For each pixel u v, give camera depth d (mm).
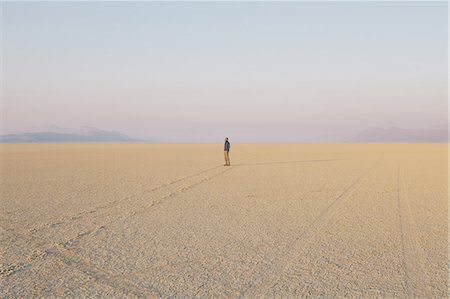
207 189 16234
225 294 6035
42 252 8016
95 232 9484
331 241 8742
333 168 25547
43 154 44031
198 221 10617
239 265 7254
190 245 8461
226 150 27375
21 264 7344
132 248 8273
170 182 18328
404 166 26922
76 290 6215
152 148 66500
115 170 24062
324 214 11492
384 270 6980
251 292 6098
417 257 7664
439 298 5883
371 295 5977
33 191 15523
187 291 6148
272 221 10617
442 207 12500
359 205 12836
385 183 18016
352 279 6586
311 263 7348
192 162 30922
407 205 12828
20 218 10867
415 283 6414
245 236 9141
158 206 12617
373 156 39156
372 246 8367
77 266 7246
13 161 32062
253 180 19172
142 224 10281
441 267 7125
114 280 6598
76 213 11531
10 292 6137
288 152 48531
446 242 8656
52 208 12219
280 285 6352
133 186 17000
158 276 6754
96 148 66688
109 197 14211
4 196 14328
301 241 8742
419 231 9578
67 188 16344
